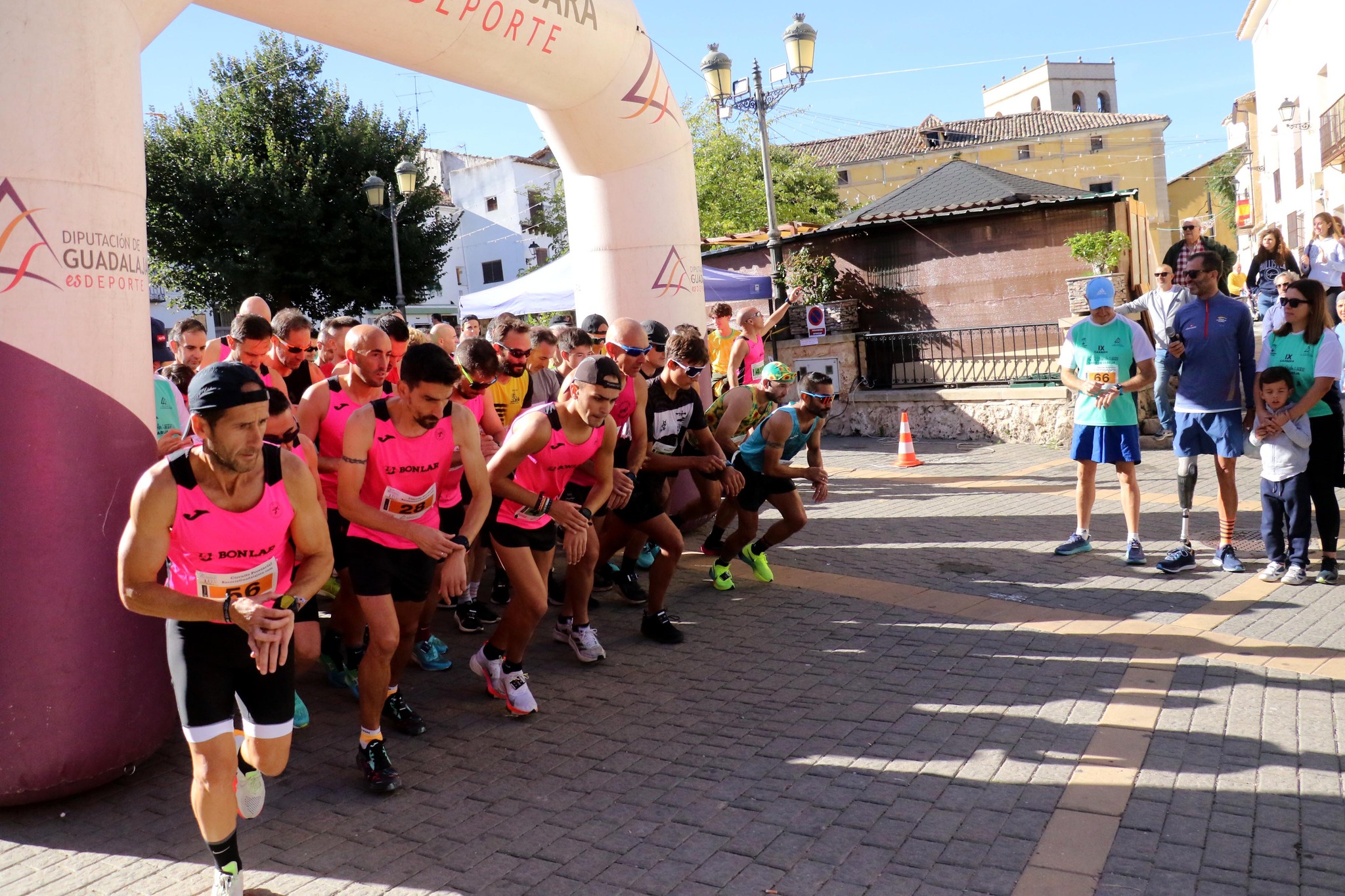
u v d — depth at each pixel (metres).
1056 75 81.25
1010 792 3.65
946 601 6.12
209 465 2.85
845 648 5.38
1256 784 3.60
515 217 50.59
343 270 26.47
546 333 6.54
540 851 3.40
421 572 4.20
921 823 3.46
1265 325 8.82
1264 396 5.99
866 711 4.50
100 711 3.85
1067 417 11.83
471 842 3.48
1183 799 3.52
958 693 4.65
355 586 4.00
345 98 27.55
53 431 3.75
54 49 3.77
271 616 2.82
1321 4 23.89
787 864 3.24
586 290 8.00
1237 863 3.09
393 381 5.73
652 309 7.87
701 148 35.81
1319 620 5.35
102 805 3.88
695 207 8.20
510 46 6.24
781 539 6.67
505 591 6.56
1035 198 13.67
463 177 52.19
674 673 5.15
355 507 3.88
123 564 2.87
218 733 3.02
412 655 5.42
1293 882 2.98
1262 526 6.96
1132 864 3.12
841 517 8.67
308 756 4.29
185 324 6.09
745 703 4.69
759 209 36.00
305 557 3.25
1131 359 6.65
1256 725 4.11
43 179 3.74
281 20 5.27
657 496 5.82
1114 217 13.30
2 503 3.68
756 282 15.16
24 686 3.71
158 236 25.83
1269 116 30.83
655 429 5.74
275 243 25.98
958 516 8.46
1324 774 3.65
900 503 9.15
